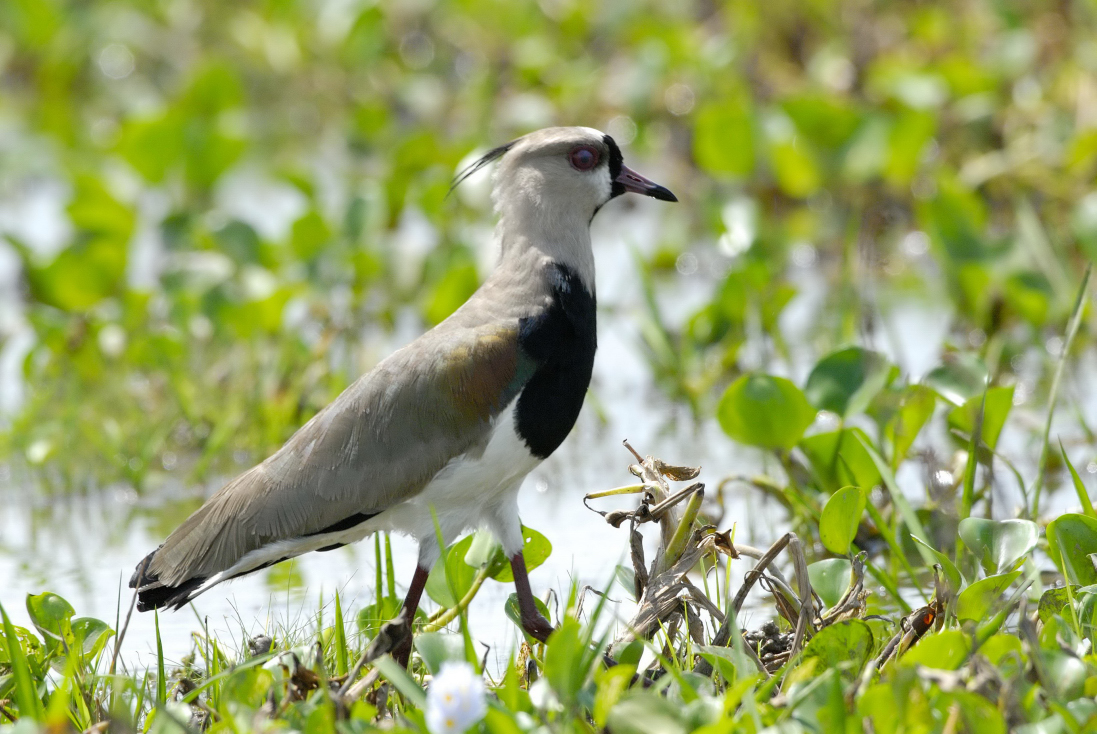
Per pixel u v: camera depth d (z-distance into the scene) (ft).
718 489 33.55
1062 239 52.95
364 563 35.24
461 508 27.89
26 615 31.78
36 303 51.67
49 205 68.28
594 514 37.37
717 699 21.65
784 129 56.39
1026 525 26.12
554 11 73.51
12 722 23.53
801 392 31.83
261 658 23.52
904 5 66.23
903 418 33.24
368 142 66.64
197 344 49.32
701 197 60.18
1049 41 60.95
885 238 57.06
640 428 43.83
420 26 75.41
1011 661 22.43
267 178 67.10
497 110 68.49
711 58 63.52
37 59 80.79
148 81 80.23
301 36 76.38
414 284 52.42
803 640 25.35
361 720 21.18
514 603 27.91
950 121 58.13
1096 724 20.18
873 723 20.77
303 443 27.94
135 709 25.72
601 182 29.68
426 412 27.37
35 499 40.19
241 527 27.68
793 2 66.28
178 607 28.19
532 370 27.94
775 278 52.16
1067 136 55.31
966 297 47.85
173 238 55.98
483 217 57.57
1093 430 40.19
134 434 42.37
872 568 27.68
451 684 19.79
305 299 50.62
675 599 25.72
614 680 21.06
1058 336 47.57
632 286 55.98
